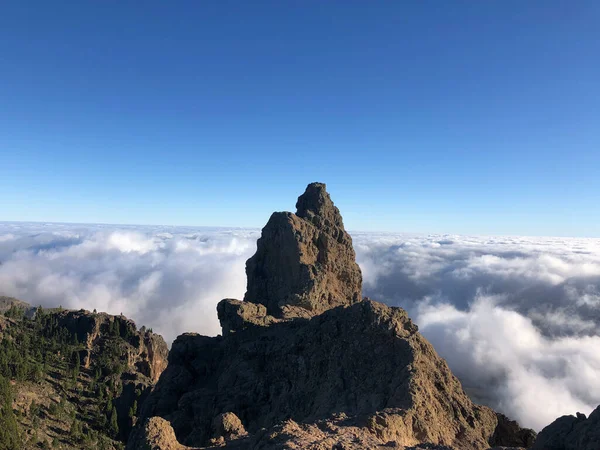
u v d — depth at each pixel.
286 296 90.19
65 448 93.75
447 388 46.41
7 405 93.44
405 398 40.84
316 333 57.91
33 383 117.81
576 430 31.81
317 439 28.09
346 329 54.62
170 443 34.53
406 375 44.03
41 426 98.06
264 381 60.16
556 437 32.59
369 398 44.50
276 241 96.12
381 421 34.72
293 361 58.38
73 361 143.38
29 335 150.50
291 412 51.81
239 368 65.19
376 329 51.59
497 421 48.88
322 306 91.94
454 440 40.00
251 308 80.81
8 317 169.50
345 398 47.12
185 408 63.09
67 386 123.94
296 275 91.50
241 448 33.03
